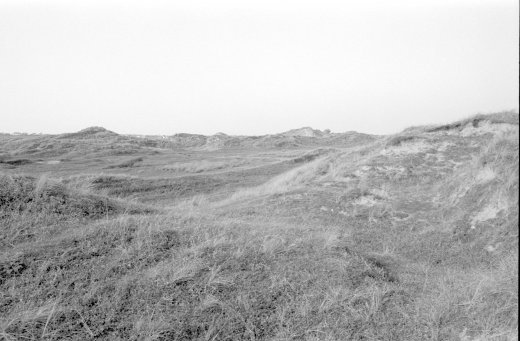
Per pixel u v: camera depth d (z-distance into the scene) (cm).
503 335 443
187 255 658
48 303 505
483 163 1045
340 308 541
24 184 880
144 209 983
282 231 864
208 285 574
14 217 757
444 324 497
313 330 496
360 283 615
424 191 1269
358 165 1675
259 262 659
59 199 865
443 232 898
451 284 618
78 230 730
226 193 2112
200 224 827
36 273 570
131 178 2419
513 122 1608
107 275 582
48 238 700
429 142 1708
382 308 544
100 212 876
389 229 1013
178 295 548
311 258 690
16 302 507
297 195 1382
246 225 888
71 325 474
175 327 486
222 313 519
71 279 562
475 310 513
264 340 478
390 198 1233
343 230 1019
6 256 606
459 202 1009
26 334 448
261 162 3903
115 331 471
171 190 2233
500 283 558
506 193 863
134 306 519
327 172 1862
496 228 805
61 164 4119
